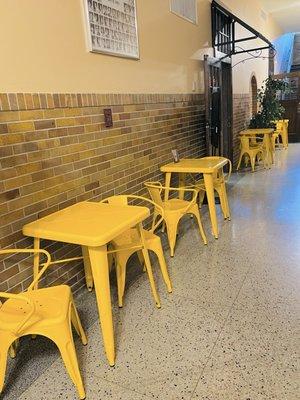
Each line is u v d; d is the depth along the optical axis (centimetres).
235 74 629
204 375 162
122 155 292
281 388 152
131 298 230
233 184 528
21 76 193
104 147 268
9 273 192
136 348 183
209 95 452
